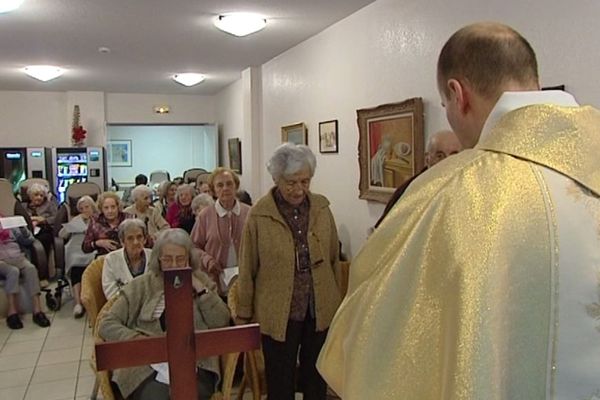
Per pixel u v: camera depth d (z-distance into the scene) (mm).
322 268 2201
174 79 6949
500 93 721
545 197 605
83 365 3520
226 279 3014
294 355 2180
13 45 4754
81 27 4090
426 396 568
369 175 3480
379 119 3316
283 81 5227
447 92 777
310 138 4570
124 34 4332
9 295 4352
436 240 600
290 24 4008
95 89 8117
